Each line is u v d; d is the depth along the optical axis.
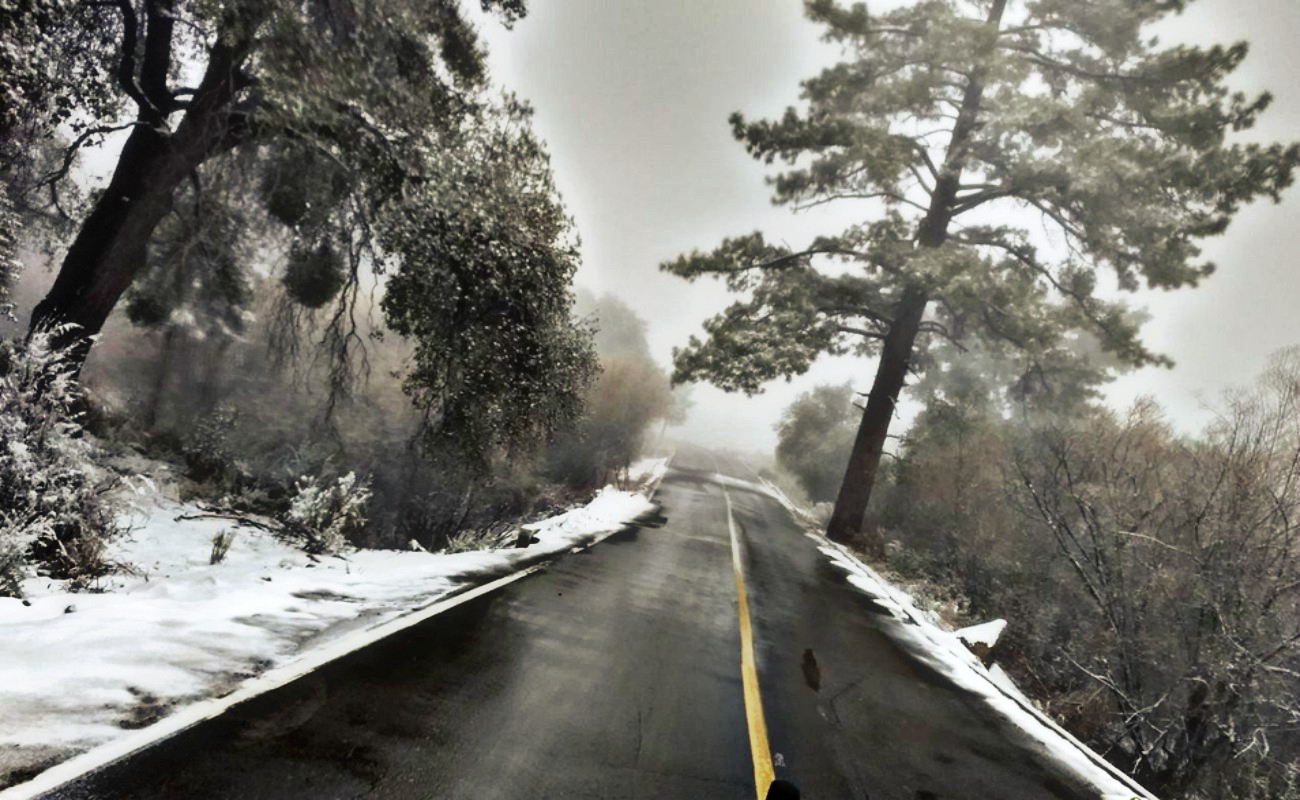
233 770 3.13
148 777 2.90
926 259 18.94
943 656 10.10
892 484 27.14
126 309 16.91
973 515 17.97
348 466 19.45
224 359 20.55
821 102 22.22
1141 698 10.08
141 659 4.07
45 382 6.98
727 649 7.82
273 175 13.64
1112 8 18.36
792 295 22.22
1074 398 22.55
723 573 13.24
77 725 3.17
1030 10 20.27
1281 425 10.23
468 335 13.44
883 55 21.34
